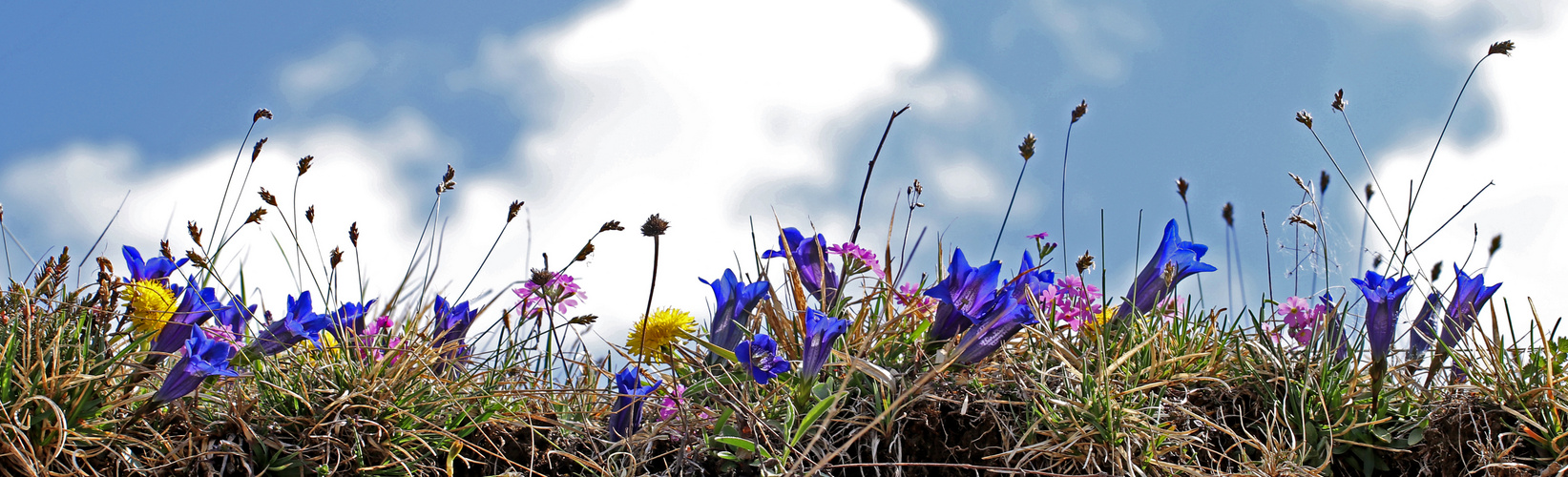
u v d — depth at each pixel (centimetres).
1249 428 115
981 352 110
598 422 116
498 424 111
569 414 116
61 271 110
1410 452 112
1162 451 110
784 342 118
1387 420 112
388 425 109
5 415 101
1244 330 120
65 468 103
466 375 117
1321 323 119
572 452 112
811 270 118
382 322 121
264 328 110
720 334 114
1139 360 116
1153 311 117
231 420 106
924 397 109
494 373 117
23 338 106
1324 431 113
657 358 117
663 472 109
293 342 109
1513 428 110
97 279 109
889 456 109
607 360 124
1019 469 108
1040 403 112
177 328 110
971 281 110
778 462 107
